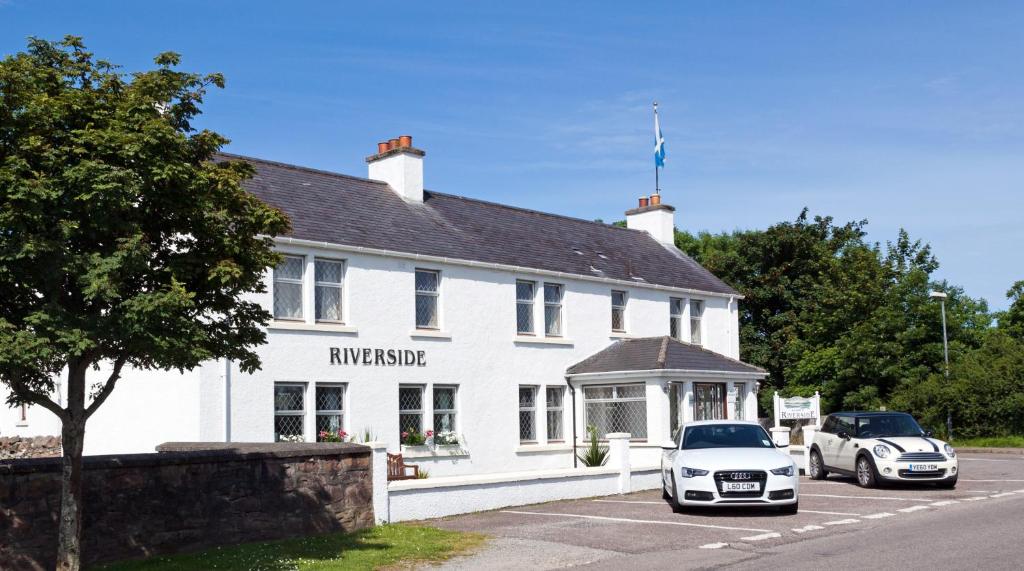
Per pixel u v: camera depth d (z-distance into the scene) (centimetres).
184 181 970
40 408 2242
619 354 2809
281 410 2077
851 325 4150
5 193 884
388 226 2453
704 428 1856
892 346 3994
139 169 940
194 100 1062
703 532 1438
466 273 2528
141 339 945
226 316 1105
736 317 3459
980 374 3753
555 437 2770
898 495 1939
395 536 1401
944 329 3931
